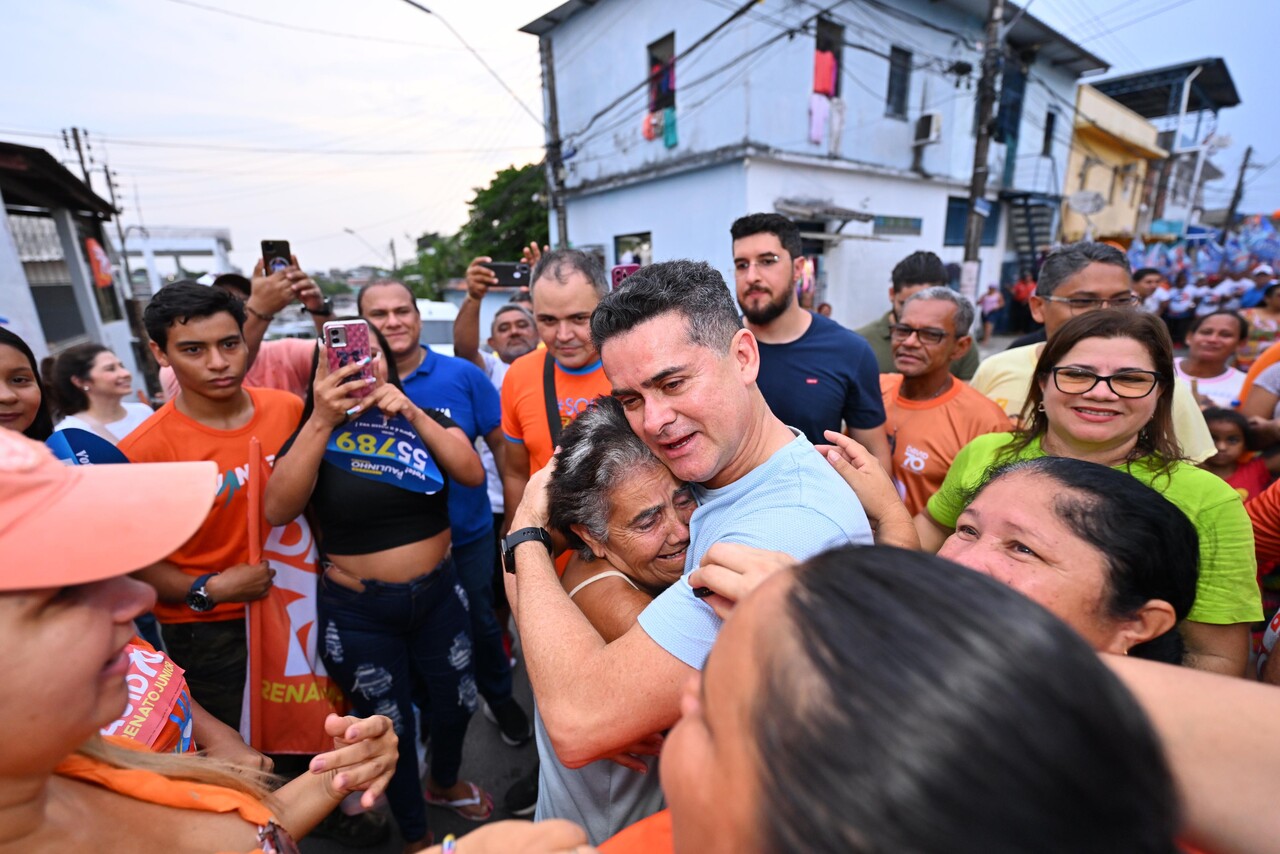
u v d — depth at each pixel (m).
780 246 2.23
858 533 0.99
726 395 1.01
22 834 0.59
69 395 3.07
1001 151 14.51
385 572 1.85
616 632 1.15
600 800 1.19
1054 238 16.84
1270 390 2.87
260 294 2.54
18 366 1.75
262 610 1.89
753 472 1.05
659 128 11.05
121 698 0.62
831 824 0.33
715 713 0.44
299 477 1.70
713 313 1.01
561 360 2.23
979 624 0.37
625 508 1.16
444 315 7.72
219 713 1.95
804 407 2.25
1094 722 0.34
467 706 2.12
